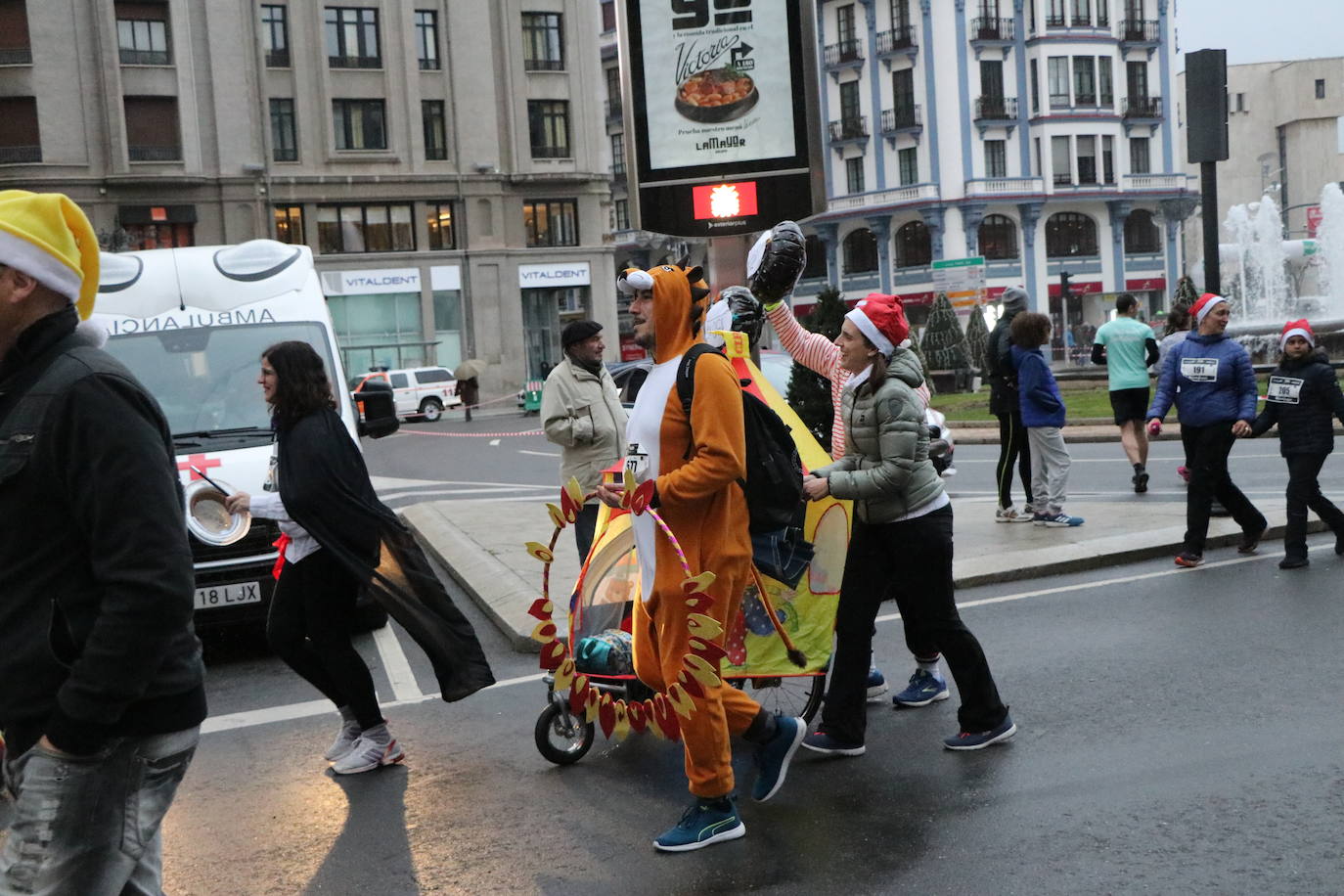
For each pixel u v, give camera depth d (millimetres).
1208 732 5367
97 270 2766
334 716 6508
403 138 46938
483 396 48281
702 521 4473
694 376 4359
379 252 46781
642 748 5730
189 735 2744
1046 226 60438
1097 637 7125
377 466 23125
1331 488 12219
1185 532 9609
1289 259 49188
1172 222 62781
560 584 9008
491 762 5602
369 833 4809
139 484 2533
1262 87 83812
